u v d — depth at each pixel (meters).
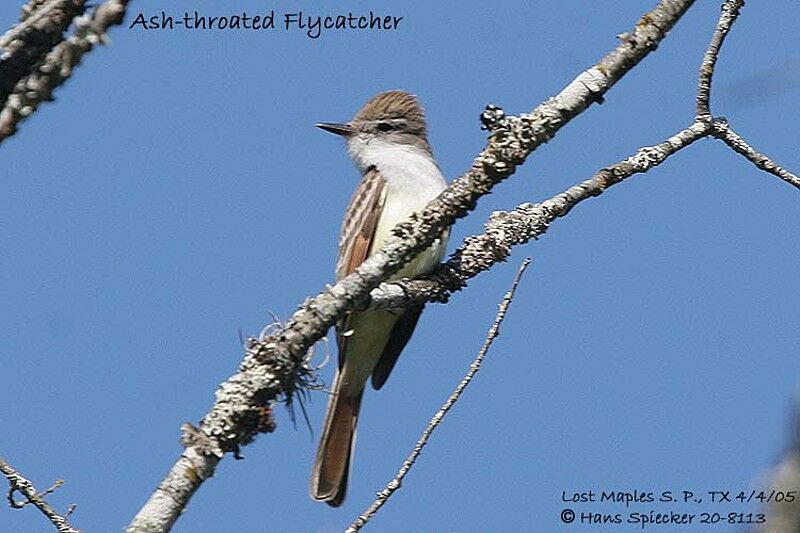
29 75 5.72
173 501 6.34
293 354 7.04
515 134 7.44
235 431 6.74
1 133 5.65
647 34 7.45
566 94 7.50
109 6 5.68
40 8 6.16
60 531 6.79
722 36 8.45
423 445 7.61
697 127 8.62
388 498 7.47
